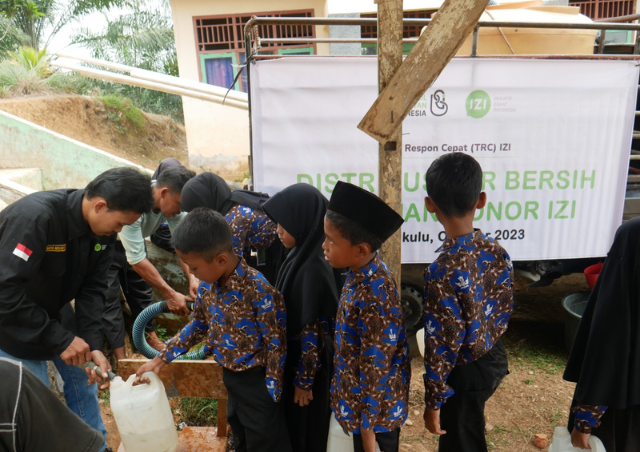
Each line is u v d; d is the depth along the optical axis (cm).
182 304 330
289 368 236
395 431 200
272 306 205
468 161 183
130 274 369
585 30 449
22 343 206
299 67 327
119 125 1159
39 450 129
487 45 452
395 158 198
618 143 355
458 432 209
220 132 966
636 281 175
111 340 337
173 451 216
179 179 307
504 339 428
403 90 181
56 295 228
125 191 205
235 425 226
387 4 178
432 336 186
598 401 182
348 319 182
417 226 359
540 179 356
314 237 228
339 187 170
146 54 1280
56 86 1120
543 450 288
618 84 343
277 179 345
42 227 203
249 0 920
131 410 202
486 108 342
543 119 346
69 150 740
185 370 233
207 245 187
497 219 362
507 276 197
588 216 367
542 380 361
